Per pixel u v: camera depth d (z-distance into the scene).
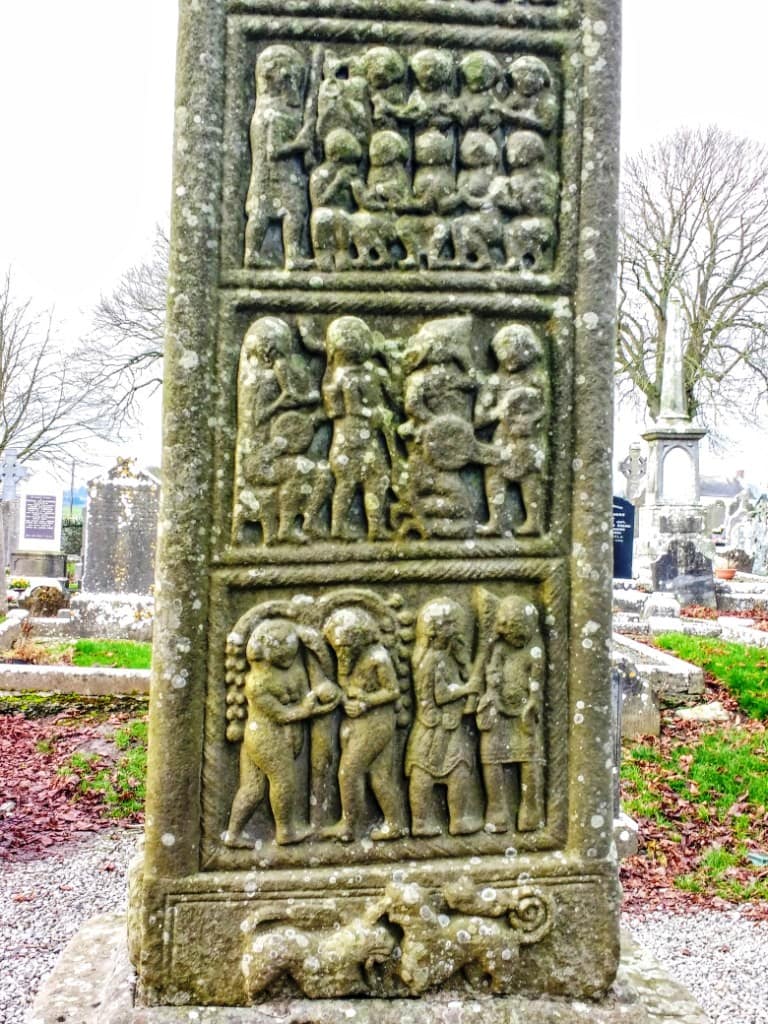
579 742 2.50
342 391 2.44
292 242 2.43
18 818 4.98
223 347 2.41
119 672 7.32
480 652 2.50
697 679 7.43
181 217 2.37
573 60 2.51
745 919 4.02
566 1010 2.36
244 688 2.40
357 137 2.46
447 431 2.48
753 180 21.25
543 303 2.51
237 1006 2.31
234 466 2.42
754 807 5.29
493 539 2.51
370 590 2.47
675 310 14.64
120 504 10.39
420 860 2.45
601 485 2.51
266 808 2.43
